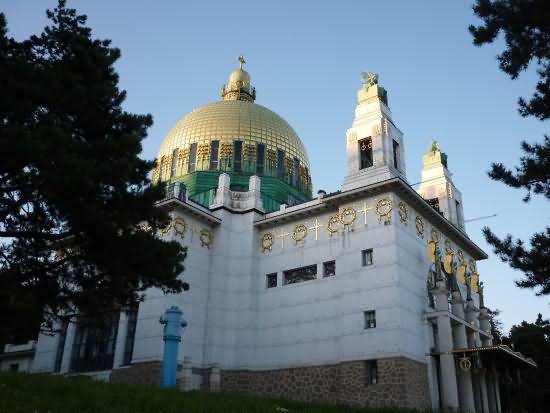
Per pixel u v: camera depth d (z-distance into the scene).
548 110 25.95
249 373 39.62
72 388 17.44
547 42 25.55
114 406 15.64
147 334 37.88
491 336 43.34
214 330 40.34
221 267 42.69
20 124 22.11
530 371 50.53
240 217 45.00
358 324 35.72
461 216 48.50
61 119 24.02
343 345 35.88
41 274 23.39
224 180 45.88
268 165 52.72
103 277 24.42
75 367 41.78
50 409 14.18
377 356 34.03
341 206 39.88
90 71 25.03
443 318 35.97
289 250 42.03
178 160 53.19
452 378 34.28
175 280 25.61
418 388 33.50
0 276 21.84
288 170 54.16
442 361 35.03
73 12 26.34
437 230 42.84
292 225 42.72
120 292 24.28
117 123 25.56
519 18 25.38
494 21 26.09
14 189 22.20
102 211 22.88
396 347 33.47
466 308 41.34
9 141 19.98
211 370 36.69
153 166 25.94
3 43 23.64
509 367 42.56
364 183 39.12
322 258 39.91
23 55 24.20
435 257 37.78
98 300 23.98
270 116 56.84
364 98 42.88
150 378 36.34
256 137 53.69
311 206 41.50
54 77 22.97
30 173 21.47
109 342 40.88
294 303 40.00
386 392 32.84
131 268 23.64
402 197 38.72
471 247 47.31
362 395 33.69
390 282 35.38
